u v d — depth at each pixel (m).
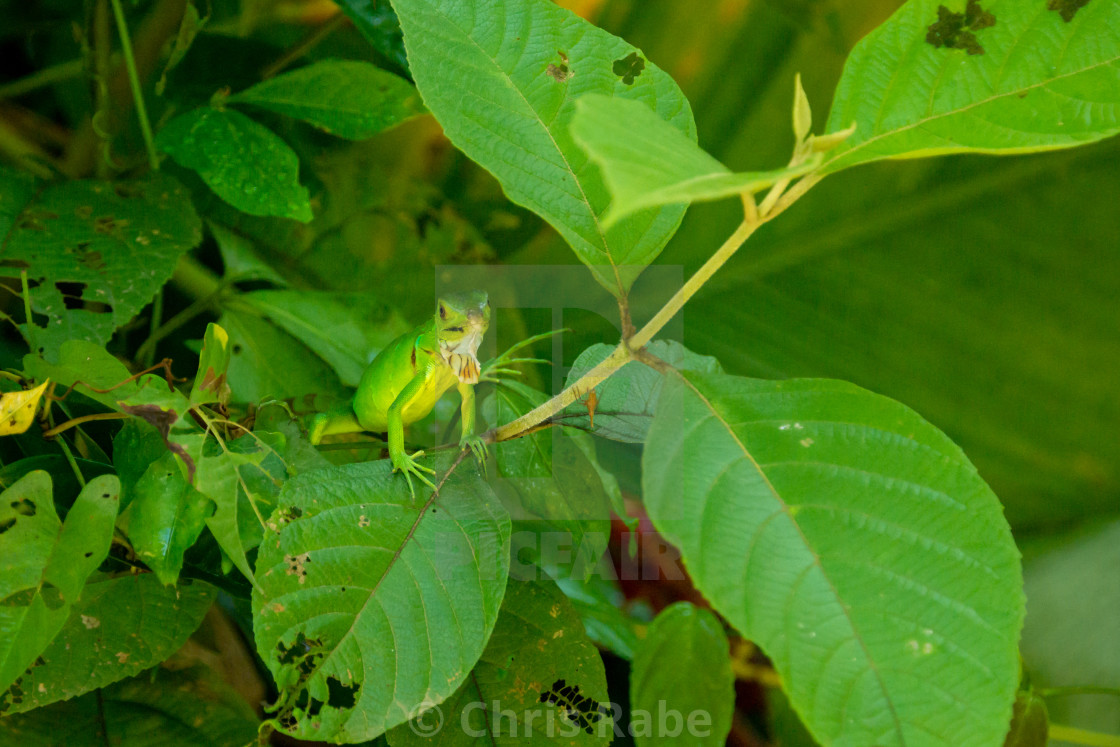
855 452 0.81
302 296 1.03
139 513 0.86
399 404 0.92
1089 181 1.33
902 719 0.78
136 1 1.04
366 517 0.84
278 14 1.26
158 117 1.10
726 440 0.81
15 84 1.12
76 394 0.92
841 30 1.31
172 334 1.10
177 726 0.93
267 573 0.83
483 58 0.84
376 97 1.01
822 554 0.79
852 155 0.80
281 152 0.98
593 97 0.75
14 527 0.83
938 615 0.79
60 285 0.95
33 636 0.82
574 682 0.88
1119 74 0.80
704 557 0.79
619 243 0.82
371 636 0.83
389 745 0.87
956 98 0.80
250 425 0.92
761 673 1.27
